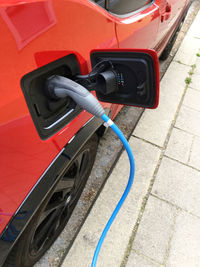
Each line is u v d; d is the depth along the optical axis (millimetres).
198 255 1665
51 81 832
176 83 3344
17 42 674
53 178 970
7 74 672
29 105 784
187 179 2125
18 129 750
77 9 893
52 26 779
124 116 2631
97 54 909
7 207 818
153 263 1585
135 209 1835
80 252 1561
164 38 2629
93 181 1952
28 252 1173
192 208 1919
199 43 4508
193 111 2906
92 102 798
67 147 1035
